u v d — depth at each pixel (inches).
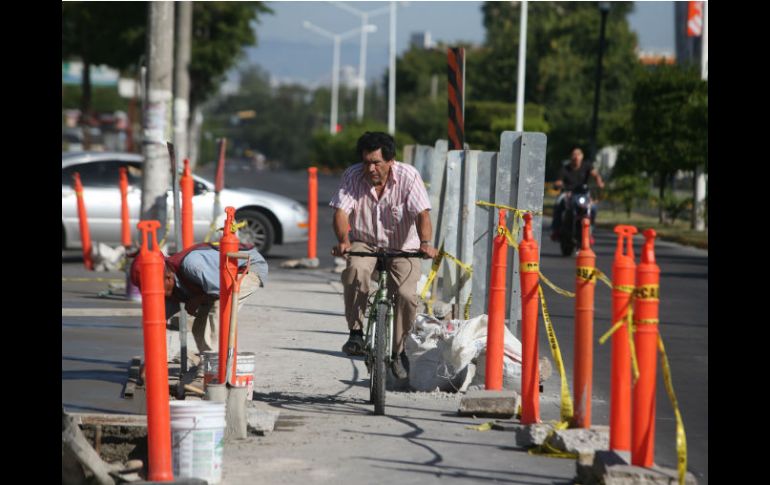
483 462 659.4
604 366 1056.8
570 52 6565.0
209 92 5851.4
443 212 1251.2
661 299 1572.3
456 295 1135.6
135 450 674.2
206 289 845.8
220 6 5339.6
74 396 814.5
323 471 636.7
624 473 555.5
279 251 2245.3
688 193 4648.1
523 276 735.1
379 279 832.3
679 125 3125.0
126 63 5561.0
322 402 859.4
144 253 575.8
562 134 4862.2
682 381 968.3
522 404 742.5
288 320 1309.1
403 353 858.8
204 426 602.2
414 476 626.8
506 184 1047.6
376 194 844.6
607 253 2377.0
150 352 576.1
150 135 1541.6
